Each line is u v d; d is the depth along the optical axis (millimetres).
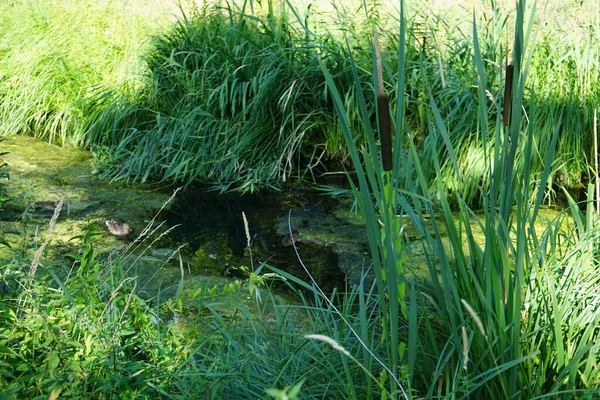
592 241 3217
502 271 2430
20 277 3186
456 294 2410
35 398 2270
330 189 5863
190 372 2707
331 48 6277
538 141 5473
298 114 6160
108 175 6094
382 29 6426
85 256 3037
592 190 3254
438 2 6992
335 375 2770
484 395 2568
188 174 6191
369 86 6102
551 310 2732
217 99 6316
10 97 7312
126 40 7391
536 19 6160
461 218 2566
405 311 2354
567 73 6070
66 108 6910
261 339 3127
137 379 2539
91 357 2561
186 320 3727
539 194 2475
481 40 6074
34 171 6129
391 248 2191
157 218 5355
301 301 4113
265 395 2656
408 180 2496
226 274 4484
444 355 2881
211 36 6629
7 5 8031
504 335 2373
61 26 7645
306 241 5023
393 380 2270
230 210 5551
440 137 5500
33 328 2578
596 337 2695
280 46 6316
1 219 5059
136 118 6551
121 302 2926
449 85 5781
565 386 2537
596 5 6293
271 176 6055
